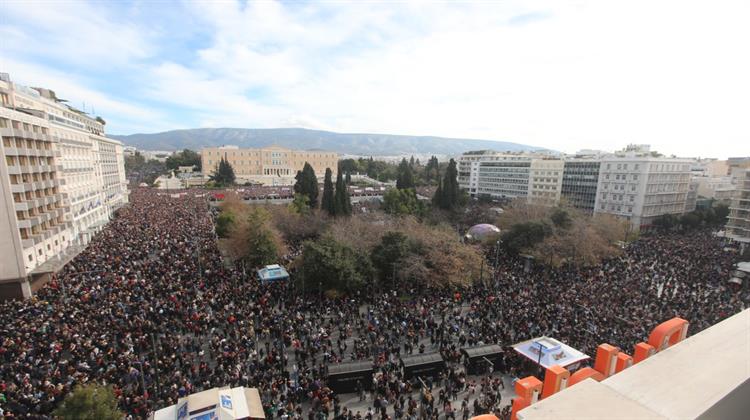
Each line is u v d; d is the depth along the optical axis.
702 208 101.75
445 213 76.88
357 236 47.03
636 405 3.16
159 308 29.78
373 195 110.94
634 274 44.72
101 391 16.11
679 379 3.59
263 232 46.91
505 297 35.44
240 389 18.33
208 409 16.52
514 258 52.19
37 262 41.91
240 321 28.80
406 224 54.41
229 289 35.19
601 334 27.69
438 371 24.02
